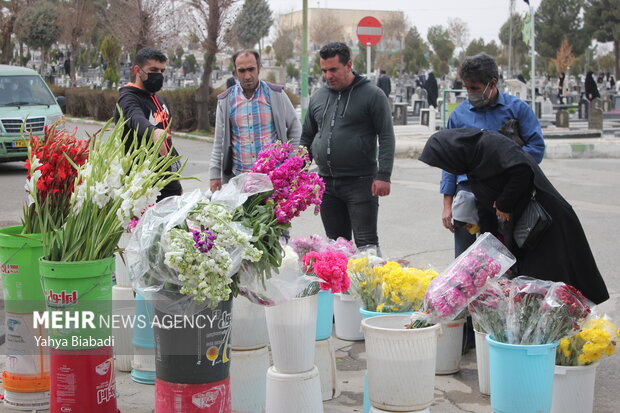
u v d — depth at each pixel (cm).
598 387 491
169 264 324
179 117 2405
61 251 377
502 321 421
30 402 440
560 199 479
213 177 654
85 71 5581
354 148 611
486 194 493
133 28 2488
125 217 371
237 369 425
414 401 400
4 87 1600
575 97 4191
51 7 4622
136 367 489
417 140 1955
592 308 491
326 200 638
